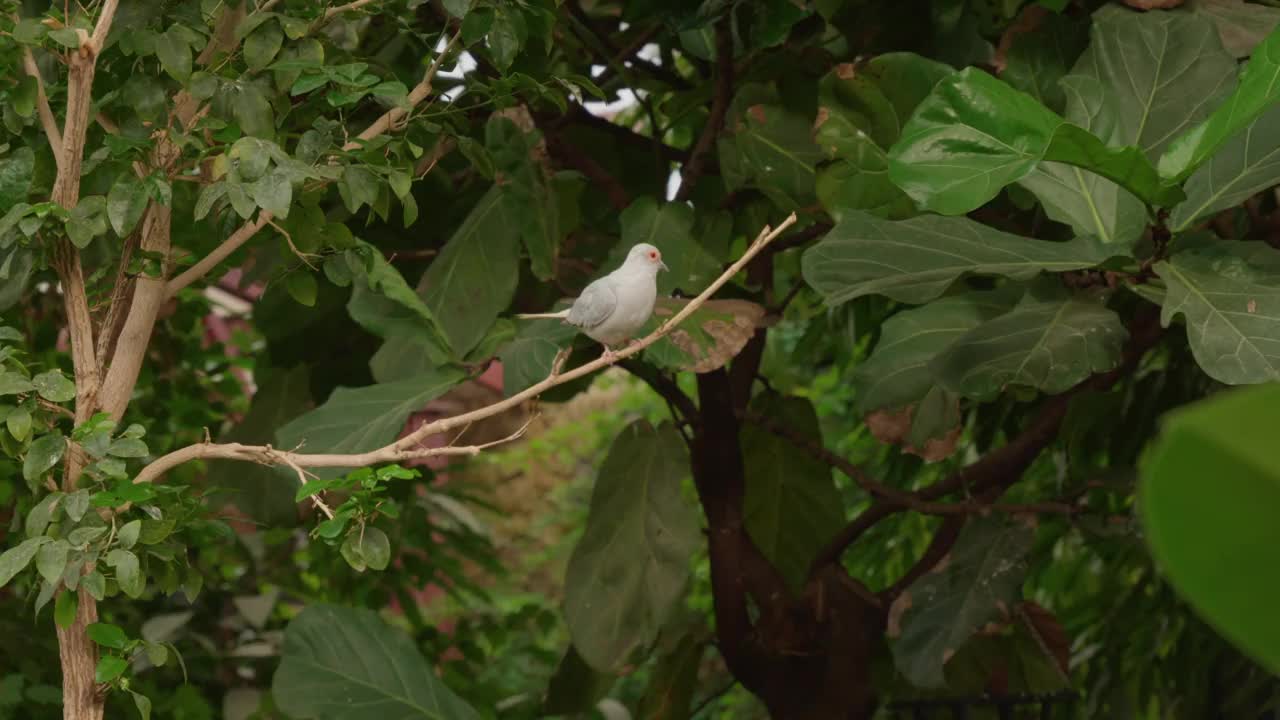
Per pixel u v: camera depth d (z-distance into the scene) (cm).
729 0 684
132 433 431
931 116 443
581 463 2698
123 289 475
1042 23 660
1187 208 517
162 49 441
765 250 837
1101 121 557
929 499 811
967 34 720
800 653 836
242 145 421
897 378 593
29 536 416
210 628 1102
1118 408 908
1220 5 611
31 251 449
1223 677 935
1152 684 1005
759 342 878
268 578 1162
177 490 439
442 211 863
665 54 947
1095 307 519
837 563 858
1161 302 501
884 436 662
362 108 644
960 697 877
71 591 429
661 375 813
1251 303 454
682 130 1059
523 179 704
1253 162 511
